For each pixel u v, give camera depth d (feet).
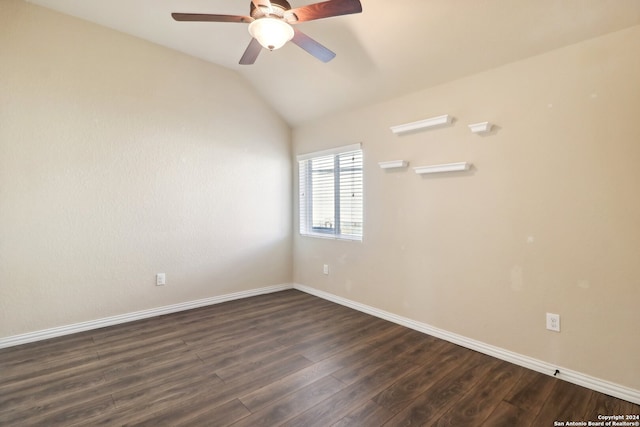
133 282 10.41
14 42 8.37
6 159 8.33
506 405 6.05
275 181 13.89
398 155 10.06
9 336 8.46
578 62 6.63
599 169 6.43
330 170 12.81
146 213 10.60
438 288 9.14
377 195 10.75
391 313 10.42
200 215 11.80
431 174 9.20
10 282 8.44
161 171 10.86
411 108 9.68
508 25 6.88
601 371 6.49
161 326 9.95
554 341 7.07
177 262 11.30
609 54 6.27
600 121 6.40
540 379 6.95
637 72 5.99
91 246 9.62
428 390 6.53
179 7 8.58
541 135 7.14
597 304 6.52
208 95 11.87
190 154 11.49
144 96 10.44
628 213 6.14
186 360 7.77
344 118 11.88
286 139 14.23
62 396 6.27
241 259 12.93
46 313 8.96
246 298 12.97
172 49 10.95
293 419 5.63
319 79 10.92
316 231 13.61
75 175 9.31
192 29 9.75
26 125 8.55
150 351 8.23
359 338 9.09
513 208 7.61
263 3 5.39
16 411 5.81
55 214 9.03
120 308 10.18
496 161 7.86
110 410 5.86
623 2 5.74
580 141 6.64
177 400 6.17
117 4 8.57
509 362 7.70
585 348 6.67
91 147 9.54
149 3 8.48
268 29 5.83
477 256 8.29
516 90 7.48
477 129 7.89
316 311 11.39
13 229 8.45
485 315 8.17
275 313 11.18
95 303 9.73
